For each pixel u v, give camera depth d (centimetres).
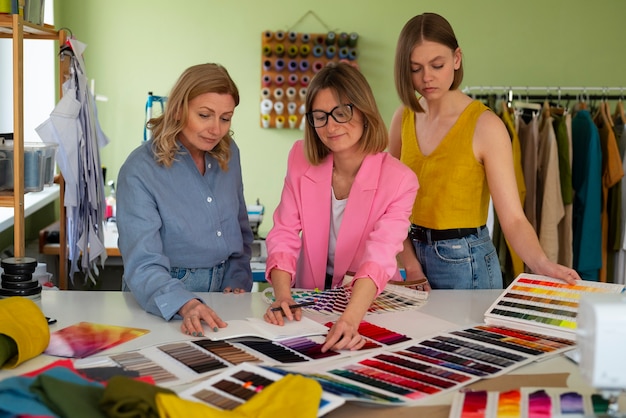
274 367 141
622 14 510
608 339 108
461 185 221
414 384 136
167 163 192
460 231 223
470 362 149
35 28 259
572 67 512
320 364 148
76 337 162
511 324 174
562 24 509
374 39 500
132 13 482
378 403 124
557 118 411
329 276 214
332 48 488
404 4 499
